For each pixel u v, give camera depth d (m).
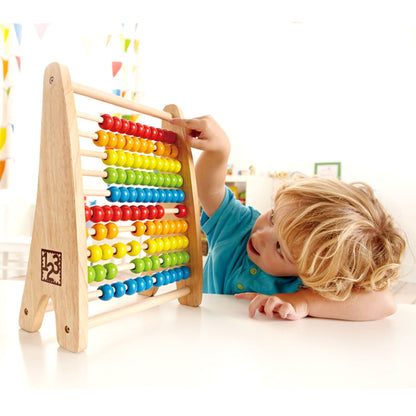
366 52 4.30
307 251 0.78
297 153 4.52
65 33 4.23
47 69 0.57
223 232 1.07
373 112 4.26
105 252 0.67
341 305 0.81
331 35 4.41
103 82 4.33
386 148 4.20
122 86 4.34
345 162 4.34
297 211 0.82
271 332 0.70
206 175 0.97
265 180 4.28
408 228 4.02
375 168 4.24
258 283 0.99
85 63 4.26
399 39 4.20
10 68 3.90
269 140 4.61
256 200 4.25
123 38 4.33
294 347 0.63
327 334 0.71
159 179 0.78
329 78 4.42
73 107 0.56
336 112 4.39
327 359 0.58
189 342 0.63
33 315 0.62
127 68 4.34
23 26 4.12
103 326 0.70
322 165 4.42
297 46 4.52
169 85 4.91
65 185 0.56
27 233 3.54
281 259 0.92
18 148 4.04
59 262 0.57
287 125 4.55
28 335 0.62
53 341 0.60
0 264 3.63
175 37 4.80
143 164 0.75
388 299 0.84
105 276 0.68
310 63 4.49
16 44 3.94
